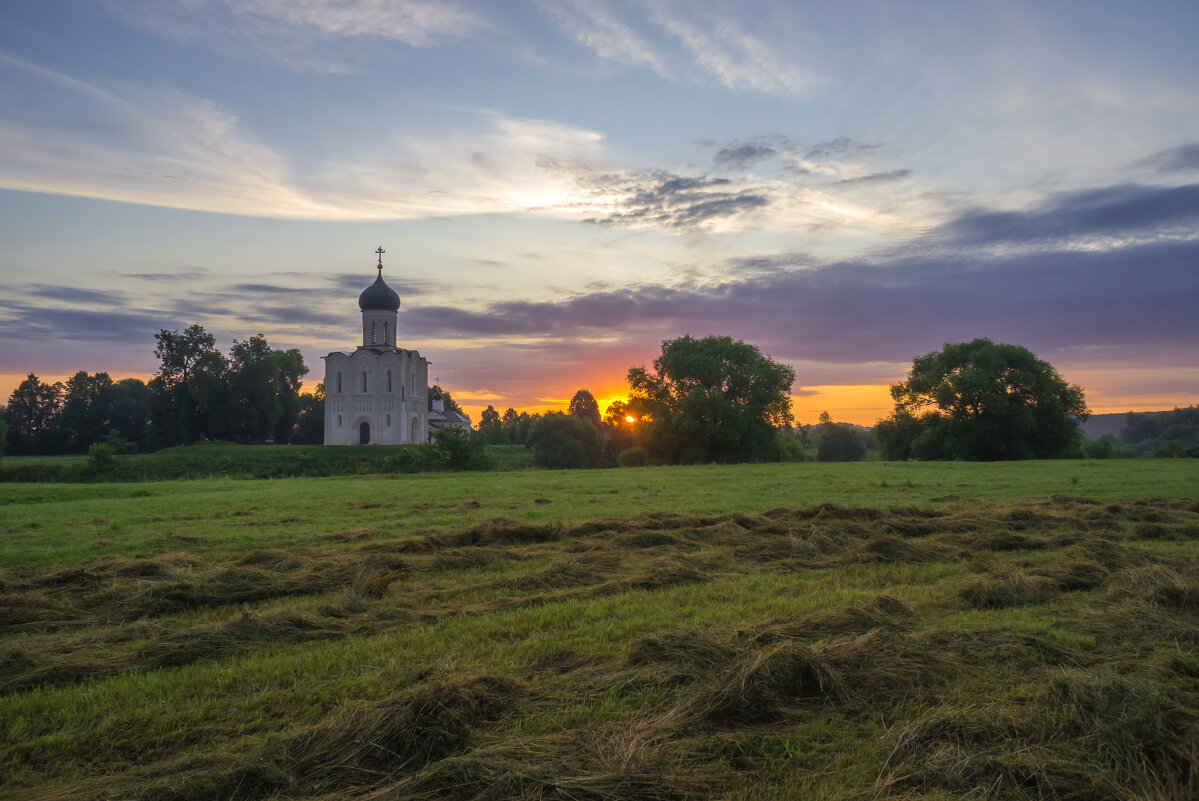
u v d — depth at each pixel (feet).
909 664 21.39
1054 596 30.22
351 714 17.48
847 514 52.19
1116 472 102.78
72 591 31.89
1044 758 15.88
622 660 22.13
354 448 286.25
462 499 71.61
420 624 26.91
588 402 510.58
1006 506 59.72
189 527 52.11
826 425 395.96
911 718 18.49
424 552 41.78
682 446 204.95
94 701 19.89
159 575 34.65
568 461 320.29
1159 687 19.17
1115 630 25.12
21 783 15.58
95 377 385.29
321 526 52.37
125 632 26.11
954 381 194.49
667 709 18.72
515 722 17.89
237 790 14.88
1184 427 409.69
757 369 201.05
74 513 61.21
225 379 310.86
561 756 15.88
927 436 202.69
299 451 276.82
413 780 14.92
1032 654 22.50
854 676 20.30
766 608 28.78
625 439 356.18
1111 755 16.24
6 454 335.88
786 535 44.24
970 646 23.16
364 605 29.19
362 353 327.67
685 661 21.39
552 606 29.07
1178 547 40.70
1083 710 17.97
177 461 250.16
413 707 17.57
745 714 18.39
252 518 57.00
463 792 14.64
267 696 19.92
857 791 15.05
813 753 16.71
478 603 30.09
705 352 208.13
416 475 122.83
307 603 30.55
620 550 41.45
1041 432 197.77
